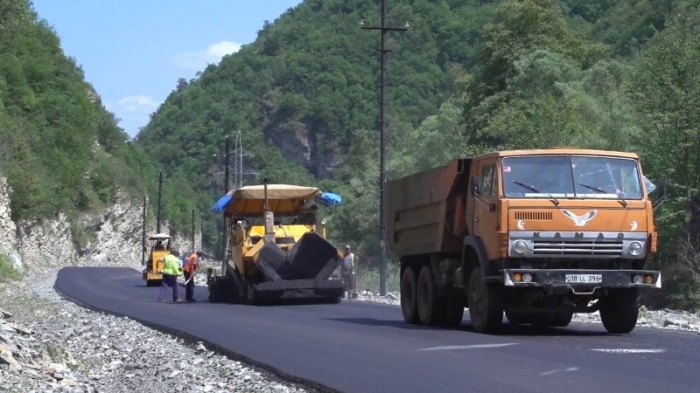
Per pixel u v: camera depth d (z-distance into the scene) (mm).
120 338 20562
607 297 17453
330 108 117812
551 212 16562
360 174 70250
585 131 38188
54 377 13102
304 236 31484
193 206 129875
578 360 13258
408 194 20922
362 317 24078
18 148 90125
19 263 70562
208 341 17969
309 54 129125
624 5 93062
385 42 37469
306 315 25266
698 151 31922
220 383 13125
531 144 38281
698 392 10383
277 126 122125
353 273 36281
